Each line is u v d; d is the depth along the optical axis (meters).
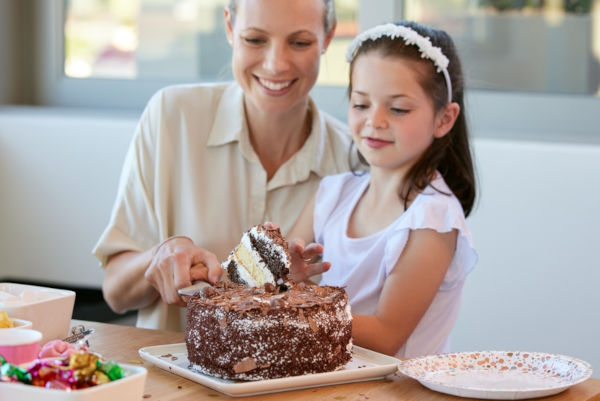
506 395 1.19
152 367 1.34
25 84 3.30
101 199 2.96
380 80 1.61
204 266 1.61
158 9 3.07
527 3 2.60
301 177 1.93
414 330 1.64
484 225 2.50
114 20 3.14
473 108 2.68
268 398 1.21
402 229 1.58
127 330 1.54
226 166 1.93
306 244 1.86
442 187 1.66
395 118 1.62
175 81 3.08
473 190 1.77
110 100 3.18
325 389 1.25
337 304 1.32
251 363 1.25
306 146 1.94
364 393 1.24
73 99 3.23
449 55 1.71
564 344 2.44
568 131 2.60
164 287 1.62
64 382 1.04
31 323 1.28
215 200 1.92
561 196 2.41
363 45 1.67
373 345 1.51
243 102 1.93
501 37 2.64
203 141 1.94
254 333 1.25
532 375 1.30
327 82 2.86
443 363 1.34
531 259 2.46
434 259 1.56
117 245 1.90
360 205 1.78
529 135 2.57
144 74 3.13
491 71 2.67
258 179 1.92
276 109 1.81
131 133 2.89
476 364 1.34
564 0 2.56
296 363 1.26
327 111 2.85
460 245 1.61
